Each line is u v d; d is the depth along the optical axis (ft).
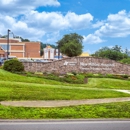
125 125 33.30
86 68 133.59
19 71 107.76
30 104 47.85
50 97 55.47
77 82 99.45
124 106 46.42
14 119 35.09
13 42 310.04
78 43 260.21
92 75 122.11
